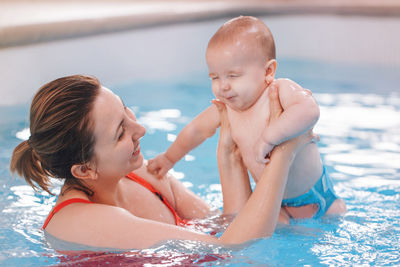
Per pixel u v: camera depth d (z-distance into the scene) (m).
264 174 1.66
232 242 1.58
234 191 1.97
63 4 7.35
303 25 6.01
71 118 1.51
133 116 1.72
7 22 3.87
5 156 2.74
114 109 1.58
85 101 1.53
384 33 5.44
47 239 1.62
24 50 3.71
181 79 4.82
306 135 1.74
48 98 1.53
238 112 1.91
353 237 1.79
